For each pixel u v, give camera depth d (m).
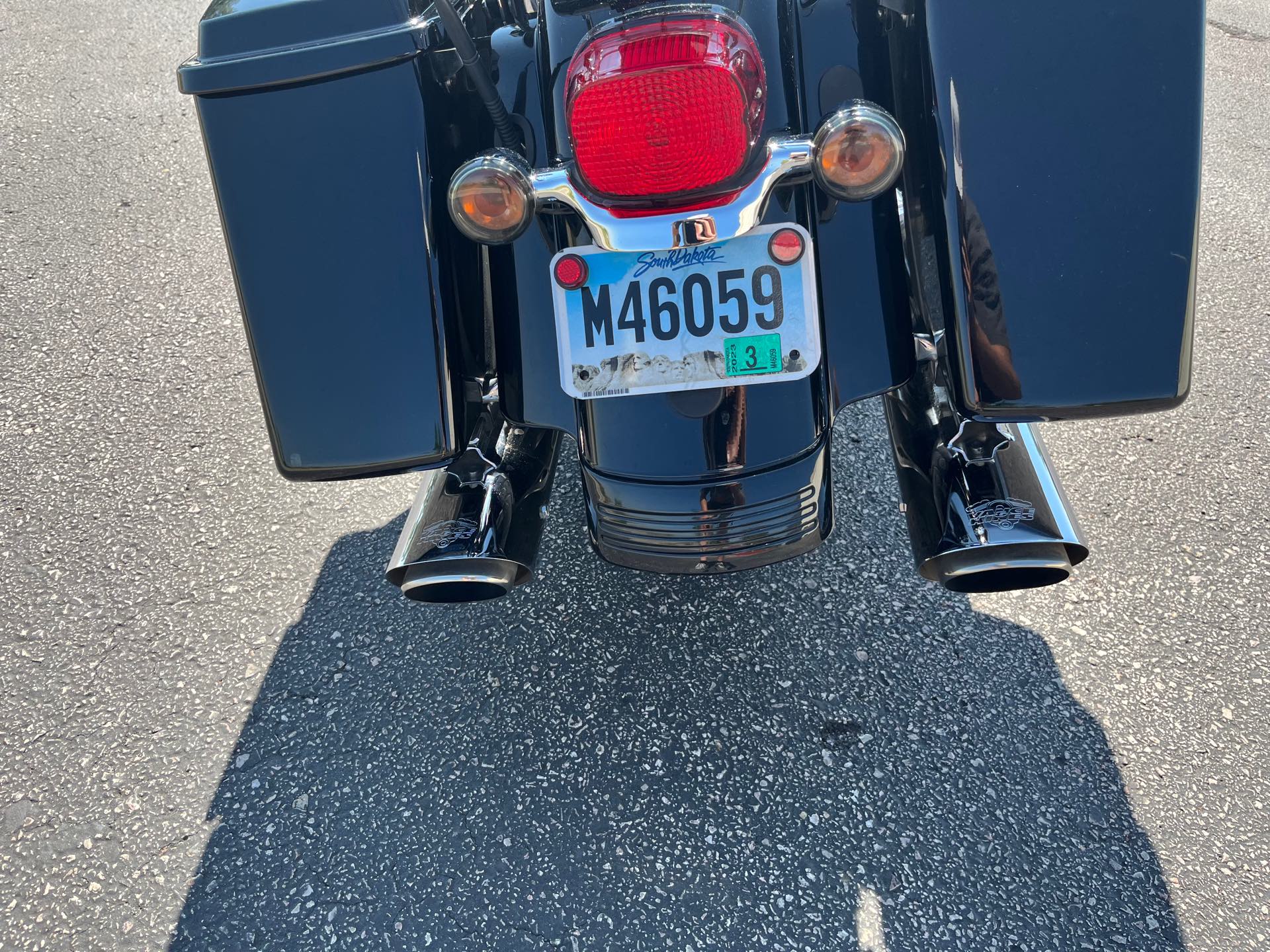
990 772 1.96
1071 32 1.48
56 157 4.35
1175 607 2.24
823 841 1.87
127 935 1.81
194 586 2.50
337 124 1.61
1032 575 1.67
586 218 1.54
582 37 1.73
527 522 1.84
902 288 1.74
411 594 1.80
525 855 1.89
